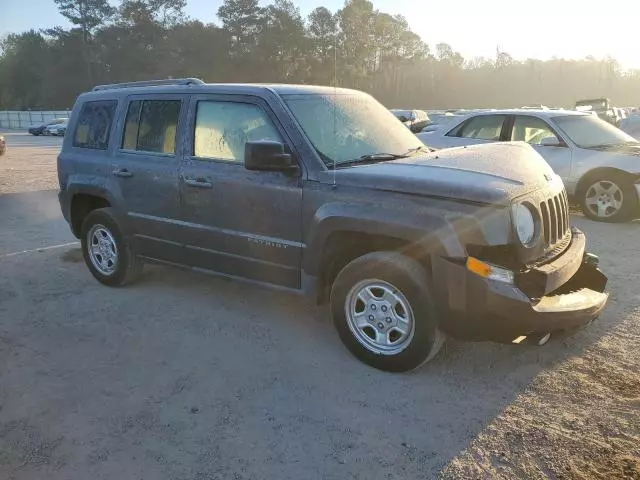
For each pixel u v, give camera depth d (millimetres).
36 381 3955
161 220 5164
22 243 7742
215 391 3807
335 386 3846
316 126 4445
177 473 3008
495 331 3631
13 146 28859
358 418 3473
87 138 5875
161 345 4508
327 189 4082
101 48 78125
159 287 5832
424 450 3160
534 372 3984
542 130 9188
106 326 4883
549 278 3648
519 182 3812
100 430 3387
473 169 3961
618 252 6891
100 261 5906
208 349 4430
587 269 4336
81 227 5953
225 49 71188
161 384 3906
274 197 4340
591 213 8766
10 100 91125
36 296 5609
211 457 3131
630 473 2924
